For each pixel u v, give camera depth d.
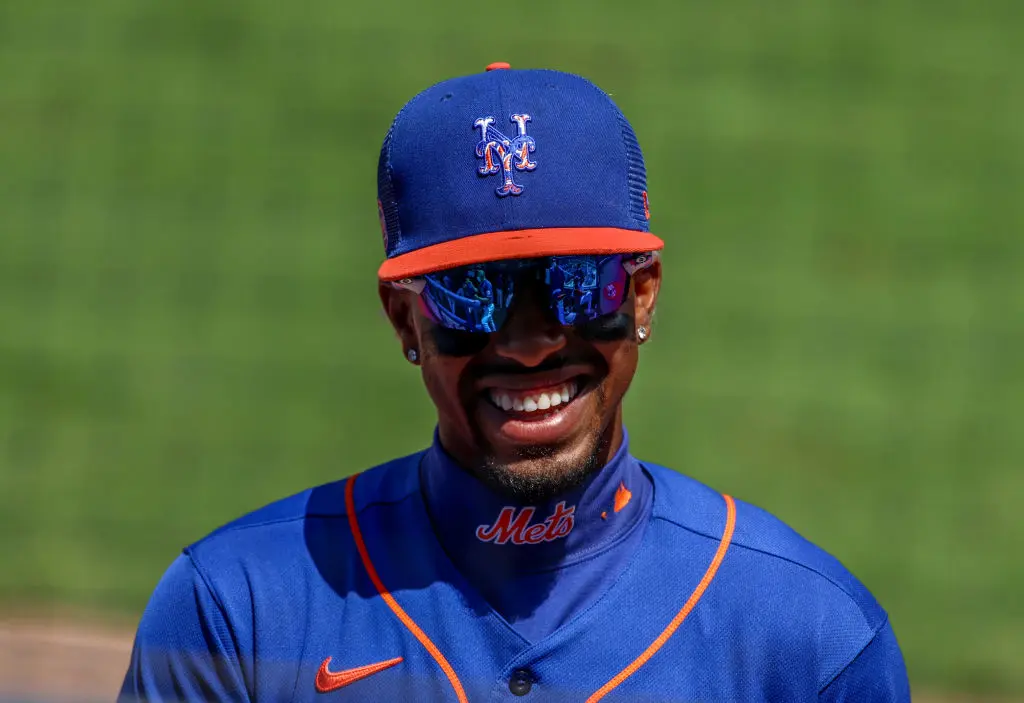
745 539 9.56
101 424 28.22
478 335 8.95
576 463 9.03
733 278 32.41
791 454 27.61
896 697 9.34
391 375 29.84
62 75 37.56
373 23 39.59
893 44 39.34
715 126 36.41
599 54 38.50
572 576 9.28
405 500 9.80
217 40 38.78
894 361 30.28
